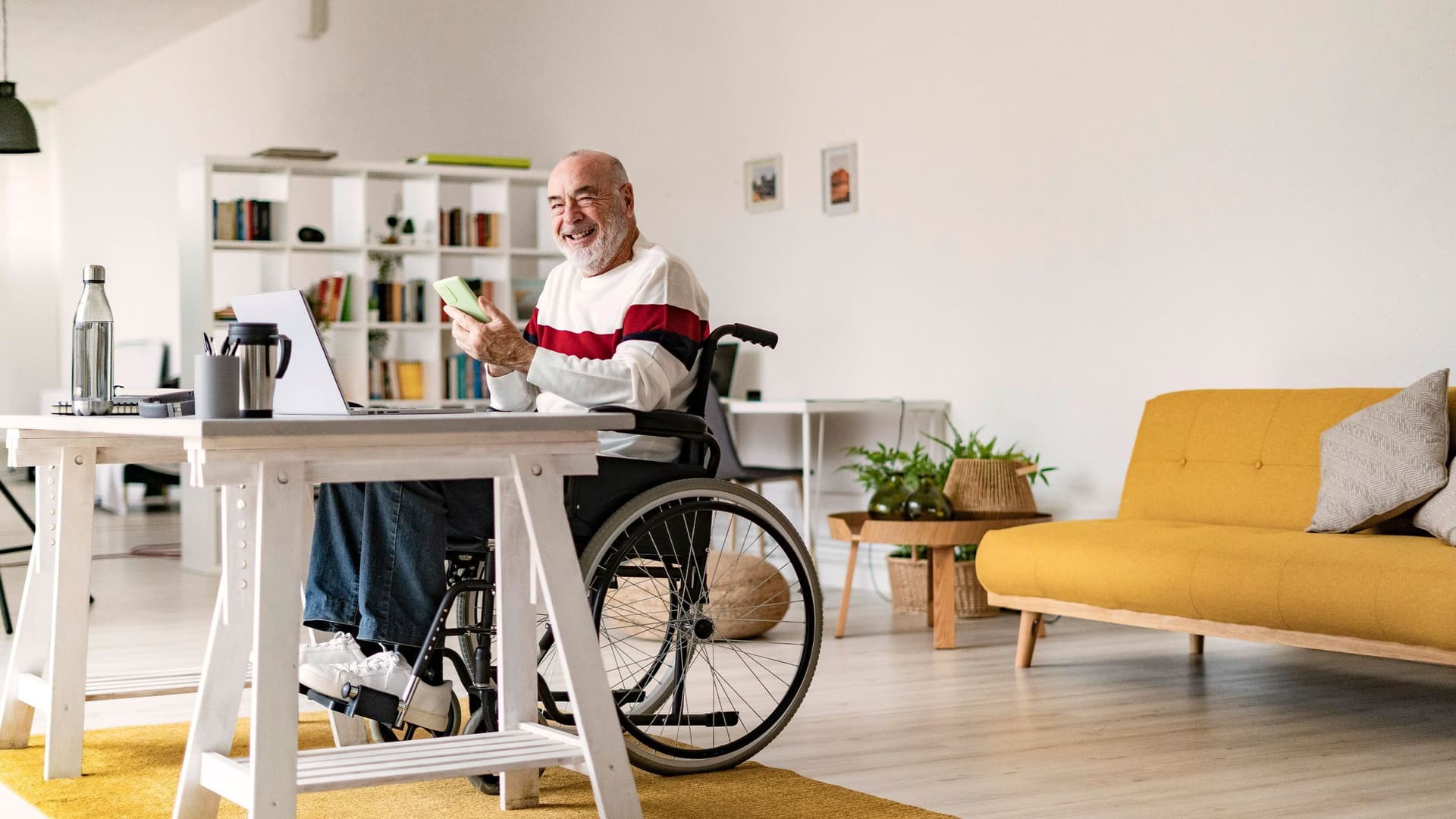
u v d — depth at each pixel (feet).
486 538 7.93
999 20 16.85
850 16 18.81
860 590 18.35
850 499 18.95
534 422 6.71
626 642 13.79
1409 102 13.00
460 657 8.34
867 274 18.71
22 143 20.25
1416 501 10.94
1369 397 12.01
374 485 7.45
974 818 7.72
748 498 8.51
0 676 11.48
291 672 6.16
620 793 6.82
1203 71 14.70
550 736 7.19
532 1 24.35
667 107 21.86
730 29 20.70
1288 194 13.98
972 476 14.73
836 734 9.95
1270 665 12.84
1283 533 11.36
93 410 8.36
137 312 36.63
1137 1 15.33
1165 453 13.38
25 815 7.66
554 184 9.19
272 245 19.93
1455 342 12.69
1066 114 16.10
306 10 29.14
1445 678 12.16
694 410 8.91
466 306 8.14
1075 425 16.03
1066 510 16.16
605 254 9.17
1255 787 8.41
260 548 6.13
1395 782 8.54
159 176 35.65
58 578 8.48
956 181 17.43
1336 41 13.55
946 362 17.62
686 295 8.94
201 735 6.73
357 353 20.58
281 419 6.09
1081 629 15.11
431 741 7.04
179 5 31.04
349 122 28.78
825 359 19.42
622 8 22.58
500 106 25.08
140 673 9.33
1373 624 9.64
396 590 7.44
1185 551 11.07
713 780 8.50
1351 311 13.47
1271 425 12.59
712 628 8.73
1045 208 16.35
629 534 8.11
